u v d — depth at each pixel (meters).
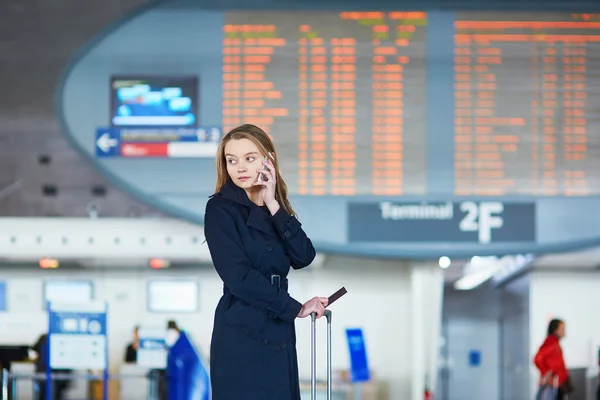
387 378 12.18
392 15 10.16
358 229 10.15
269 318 3.09
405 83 10.15
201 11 10.29
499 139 10.21
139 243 11.37
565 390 11.08
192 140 10.28
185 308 13.02
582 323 13.28
